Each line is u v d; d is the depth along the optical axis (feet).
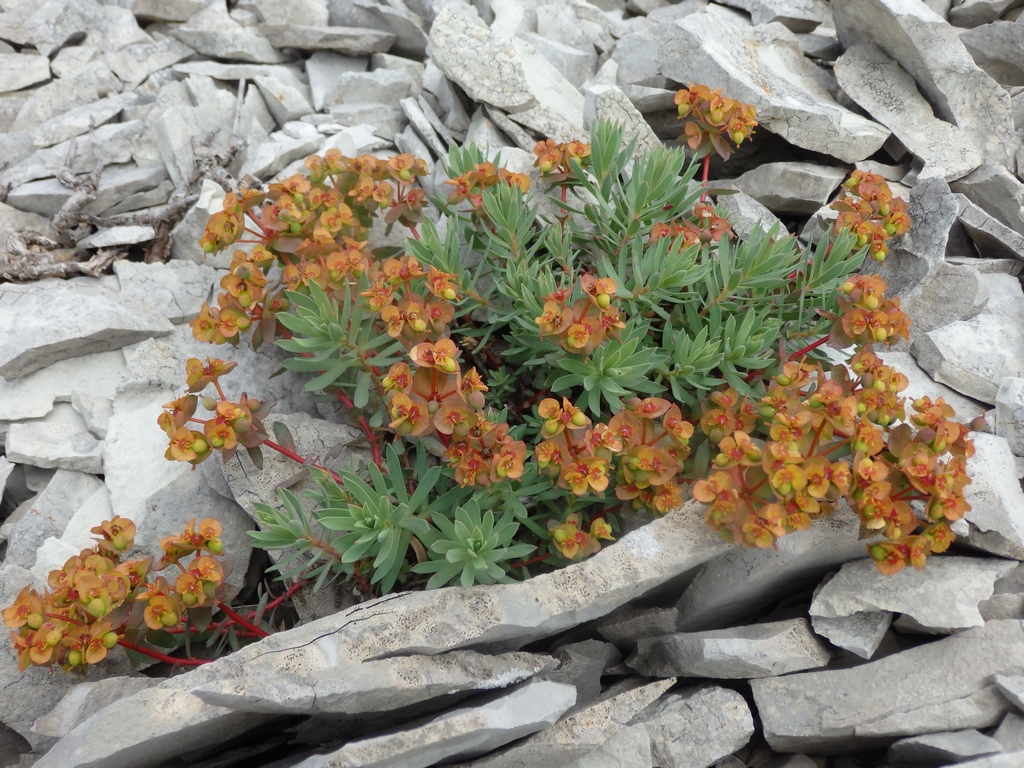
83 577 1.39
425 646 1.39
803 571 1.50
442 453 1.50
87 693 1.42
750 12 2.04
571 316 1.45
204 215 1.87
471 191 1.67
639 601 1.57
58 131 1.99
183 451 1.49
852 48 1.90
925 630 1.45
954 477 1.38
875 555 1.41
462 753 1.39
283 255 1.65
